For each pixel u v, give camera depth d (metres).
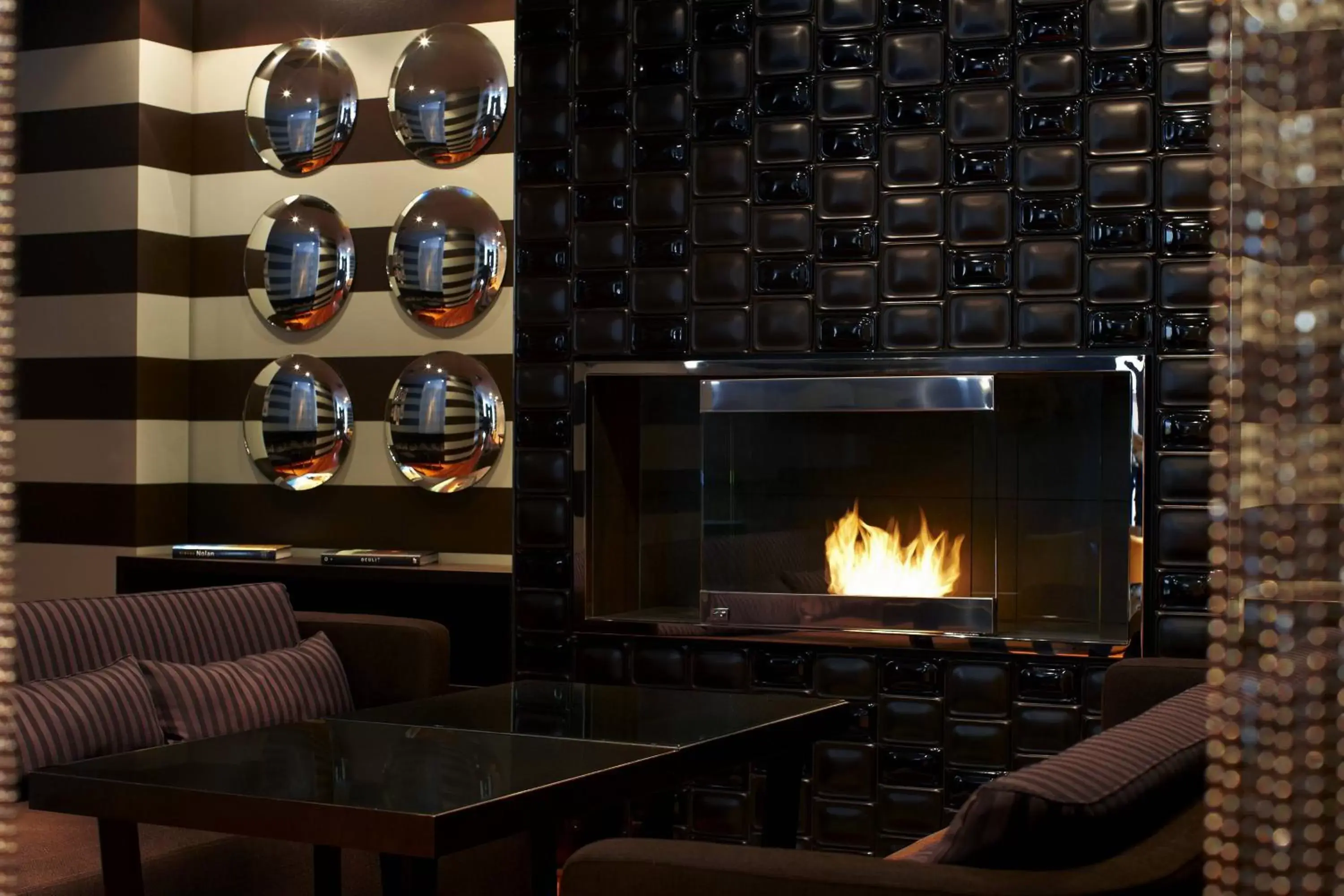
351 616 3.85
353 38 5.02
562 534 4.33
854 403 4.02
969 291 3.94
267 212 5.11
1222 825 0.77
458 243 4.82
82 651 3.23
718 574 4.24
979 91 3.93
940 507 4.09
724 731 2.77
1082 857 1.62
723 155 4.16
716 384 4.18
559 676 4.34
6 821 0.86
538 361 4.36
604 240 4.28
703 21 4.18
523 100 4.36
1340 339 0.74
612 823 4.26
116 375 5.06
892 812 4.00
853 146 4.04
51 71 5.18
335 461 5.00
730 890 1.61
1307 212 0.75
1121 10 3.81
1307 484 0.75
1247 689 0.76
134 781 2.31
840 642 4.07
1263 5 0.76
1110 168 3.82
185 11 5.21
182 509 5.22
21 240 5.21
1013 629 3.99
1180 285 3.77
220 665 3.32
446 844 2.08
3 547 0.85
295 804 2.16
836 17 4.06
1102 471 3.95
